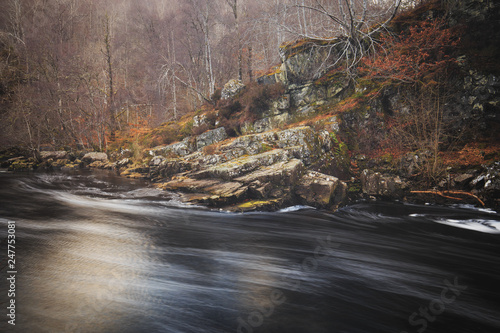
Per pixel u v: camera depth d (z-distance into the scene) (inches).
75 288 214.4
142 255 281.6
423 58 601.3
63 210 422.3
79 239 309.0
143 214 427.8
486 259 313.4
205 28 1299.2
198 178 575.2
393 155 588.4
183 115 1245.1
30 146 1035.3
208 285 233.3
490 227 405.1
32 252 268.4
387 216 466.3
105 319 182.5
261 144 616.7
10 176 703.1
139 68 1665.8
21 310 184.7
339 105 694.5
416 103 601.6
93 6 2139.5
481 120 547.2
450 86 579.2
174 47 1505.9
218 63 1493.6
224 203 478.6
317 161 585.3
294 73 767.1
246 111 810.8
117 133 1251.2
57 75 1213.1
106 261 261.7
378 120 640.4
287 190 499.2
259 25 981.8
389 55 665.0
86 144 1219.9
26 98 1101.1
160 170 694.5
